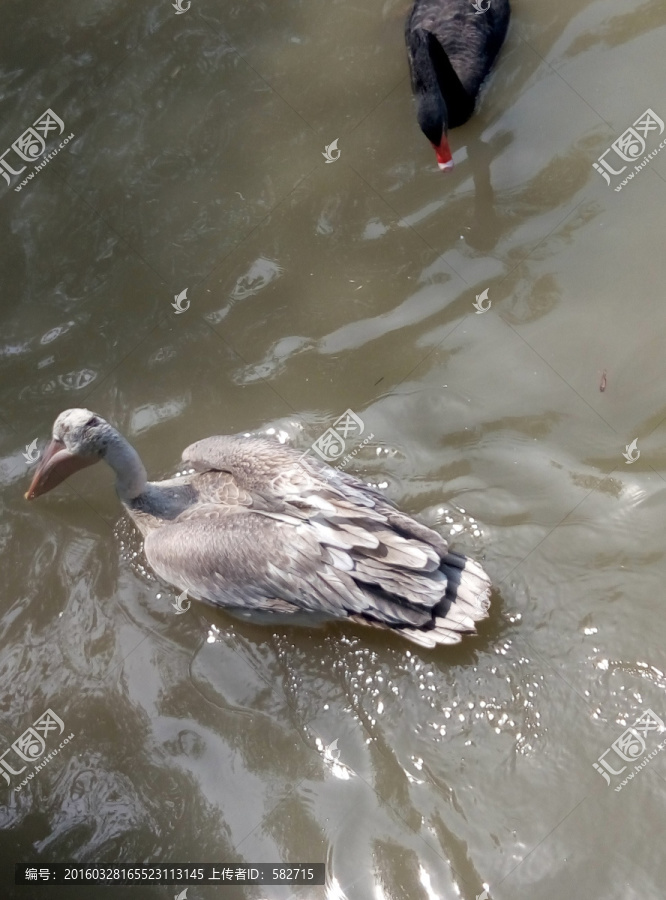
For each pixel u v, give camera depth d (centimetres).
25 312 355
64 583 322
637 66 358
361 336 341
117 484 315
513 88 360
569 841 279
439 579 287
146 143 372
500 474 318
